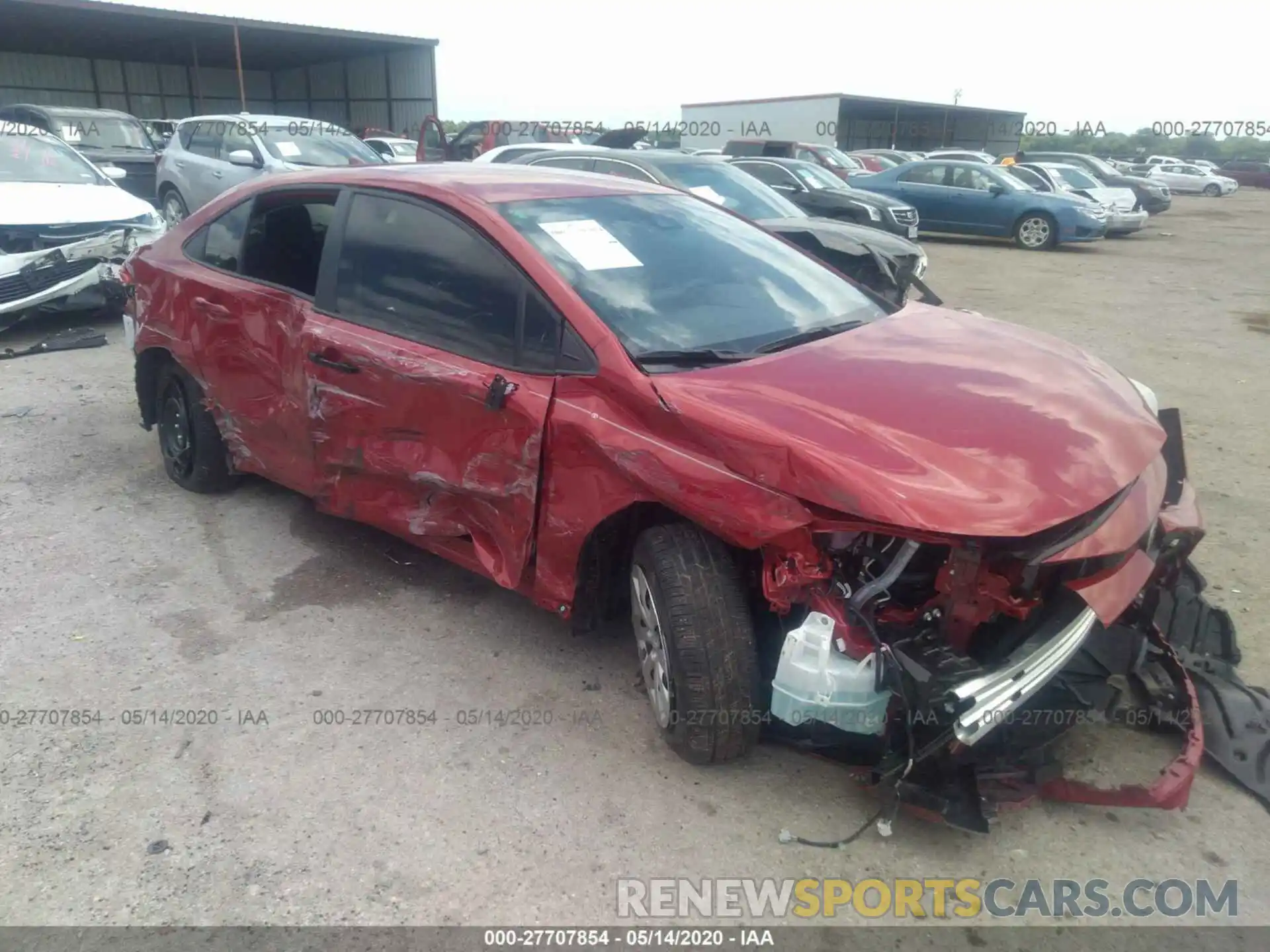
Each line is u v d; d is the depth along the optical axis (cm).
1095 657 319
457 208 364
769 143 2222
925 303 461
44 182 895
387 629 394
